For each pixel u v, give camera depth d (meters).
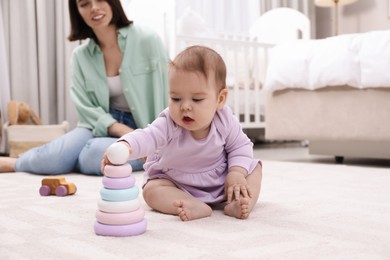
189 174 1.06
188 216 0.92
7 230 0.84
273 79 2.36
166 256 0.66
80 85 2.06
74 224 0.90
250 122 3.24
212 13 3.69
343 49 2.10
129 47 2.00
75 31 2.02
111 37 1.99
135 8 3.09
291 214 0.97
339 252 0.68
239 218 0.93
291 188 1.38
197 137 1.02
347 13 4.09
